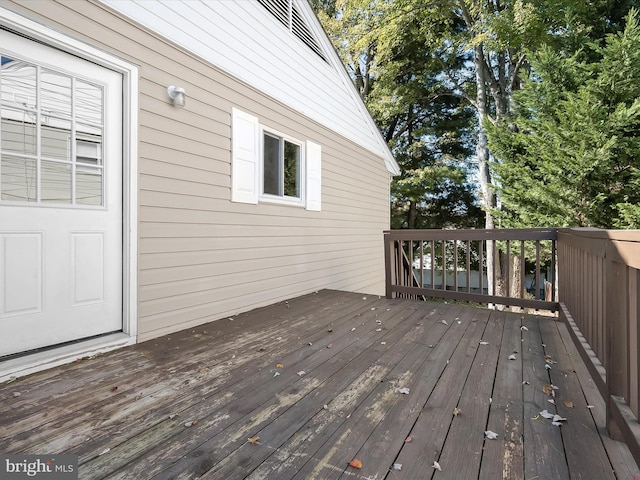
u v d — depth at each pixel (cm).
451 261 1681
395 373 223
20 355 222
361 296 503
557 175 754
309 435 154
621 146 671
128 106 278
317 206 556
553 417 170
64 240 244
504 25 954
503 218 939
